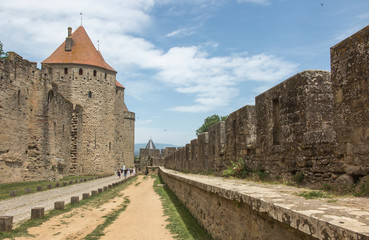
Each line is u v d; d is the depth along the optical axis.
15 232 9.55
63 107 38.56
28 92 28.70
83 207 15.22
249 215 5.56
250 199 5.29
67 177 38.47
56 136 35.25
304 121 7.41
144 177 49.47
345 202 4.57
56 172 33.56
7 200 15.93
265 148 9.50
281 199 4.91
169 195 20.23
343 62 5.96
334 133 6.60
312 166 7.13
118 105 59.25
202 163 20.09
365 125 5.44
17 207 13.97
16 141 26.50
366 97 5.42
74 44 48.75
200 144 20.81
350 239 2.89
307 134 7.28
